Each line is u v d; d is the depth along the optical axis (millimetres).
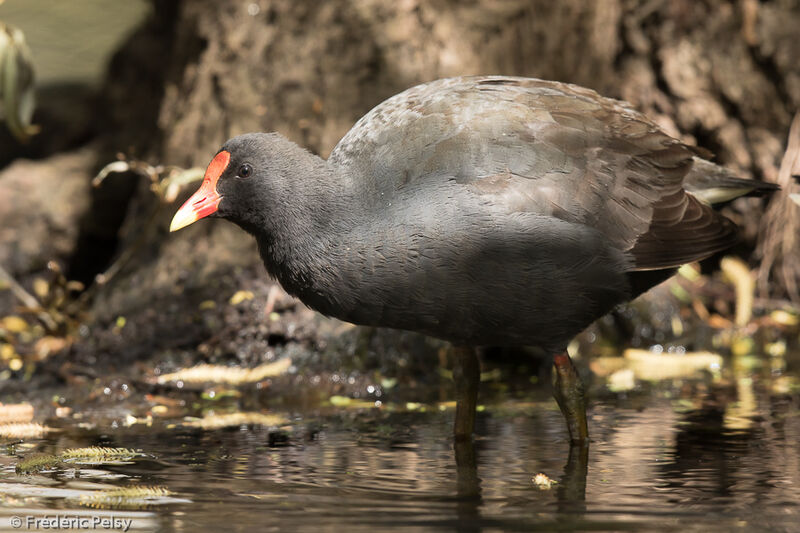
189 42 13484
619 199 8375
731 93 14305
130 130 15000
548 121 8375
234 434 8742
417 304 8062
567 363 8539
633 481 7258
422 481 7273
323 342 11227
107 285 12695
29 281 13852
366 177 8172
